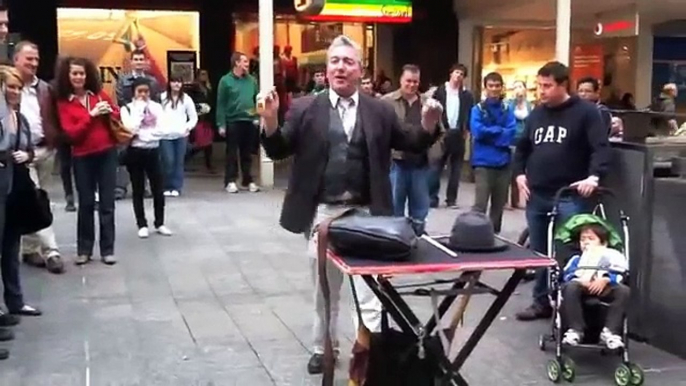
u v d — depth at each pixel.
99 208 7.79
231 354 5.43
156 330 5.93
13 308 6.20
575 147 5.83
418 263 3.71
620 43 15.67
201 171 14.79
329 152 4.72
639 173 5.73
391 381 4.03
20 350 5.51
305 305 6.55
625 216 5.55
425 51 16.23
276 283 7.21
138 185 8.90
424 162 7.54
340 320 6.00
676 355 5.49
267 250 8.45
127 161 8.85
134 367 5.20
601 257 5.17
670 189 5.47
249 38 16.75
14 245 6.16
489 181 8.40
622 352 5.03
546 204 5.94
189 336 5.80
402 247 3.72
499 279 7.26
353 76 4.70
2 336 5.70
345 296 6.36
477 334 4.04
